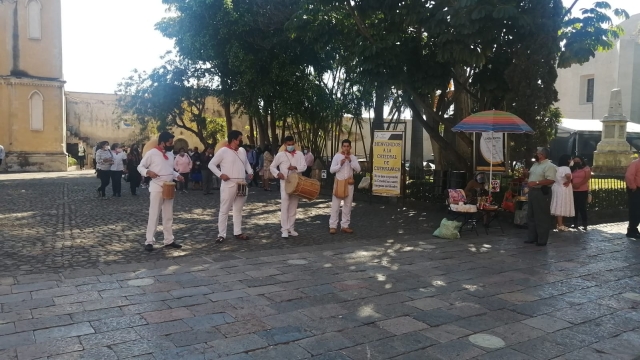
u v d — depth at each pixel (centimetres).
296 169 912
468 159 1516
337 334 441
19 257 722
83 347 403
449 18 1016
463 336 442
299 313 492
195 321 465
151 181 778
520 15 982
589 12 1098
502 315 498
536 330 459
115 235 907
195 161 1914
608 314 505
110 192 1738
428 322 474
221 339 425
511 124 972
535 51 1059
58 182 2158
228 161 848
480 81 1235
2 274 620
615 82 3459
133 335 430
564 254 788
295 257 734
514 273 663
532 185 862
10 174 2864
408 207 1414
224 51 2014
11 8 3158
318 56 1911
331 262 707
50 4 3259
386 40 1158
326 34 1324
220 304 514
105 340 418
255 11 1812
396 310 507
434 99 1653
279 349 409
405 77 1198
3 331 432
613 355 408
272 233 962
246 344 416
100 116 4069
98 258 721
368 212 1309
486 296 559
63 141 3341
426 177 1634
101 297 530
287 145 912
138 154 1634
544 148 864
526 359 398
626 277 650
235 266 675
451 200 987
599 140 2491
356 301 533
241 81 1995
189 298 532
